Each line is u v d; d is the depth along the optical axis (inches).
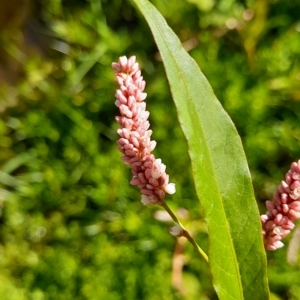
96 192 6.8
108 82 7.2
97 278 6.6
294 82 6.8
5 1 7.4
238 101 6.7
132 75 2.8
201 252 3.0
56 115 7.3
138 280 6.5
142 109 2.8
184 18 7.3
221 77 6.9
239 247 2.8
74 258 6.8
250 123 6.8
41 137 7.4
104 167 6.9
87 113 7.3
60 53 7.6
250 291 2.8
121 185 6.8
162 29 2.5
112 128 7.2
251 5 7.1
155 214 6.3
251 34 7.0
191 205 6.6
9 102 7.5
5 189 7.5
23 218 7.2
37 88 7.4
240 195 2.8
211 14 7.2
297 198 2.9
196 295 6.2
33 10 7.7
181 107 2.5
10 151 7.4
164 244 6.6
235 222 2.8
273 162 6.9
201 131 2.6
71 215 7.1
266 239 3.1
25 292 6.7
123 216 6.8
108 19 7.8
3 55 7.6
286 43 6.9
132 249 6.6
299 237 5.9
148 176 2.8
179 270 6.3
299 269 6.1
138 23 7.8
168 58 2.5
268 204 3.0
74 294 6.7
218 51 7.3
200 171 2.6
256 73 7.0
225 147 2.7
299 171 2.9
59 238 7.1
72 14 7.8
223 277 2.8
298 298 6.0
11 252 7.1
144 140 2.8
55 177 7.1
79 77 7.2
